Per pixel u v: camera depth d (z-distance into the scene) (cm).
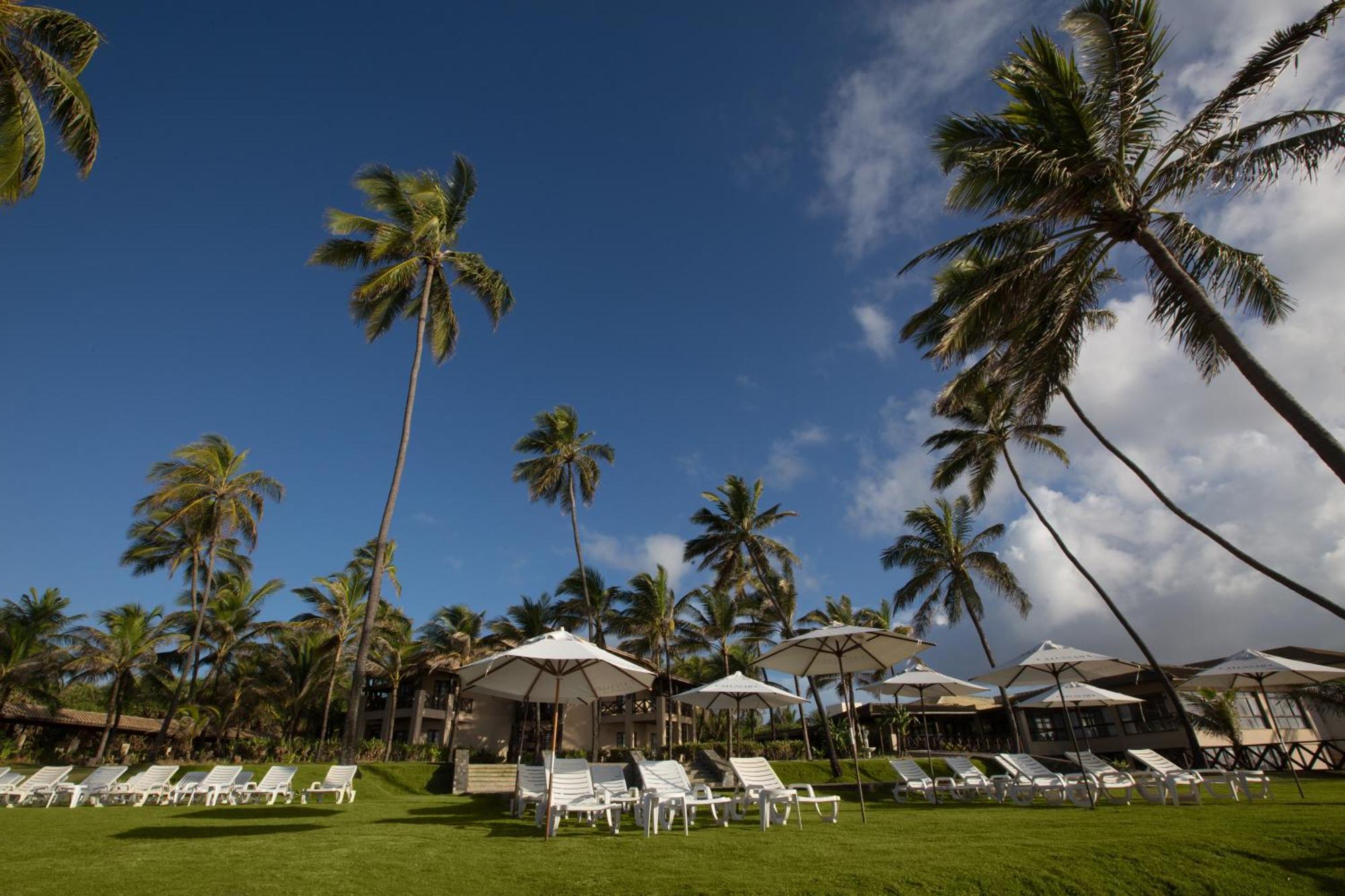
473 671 1023
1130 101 1052
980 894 582
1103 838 758
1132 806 1141
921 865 642
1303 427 842
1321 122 956
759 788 1051
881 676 3281
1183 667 2683
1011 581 2656
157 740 2388
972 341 1245
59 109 1134
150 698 3497
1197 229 1041
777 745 2994
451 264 2159
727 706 1565
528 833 934
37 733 3478
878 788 1752
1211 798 1231
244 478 2842
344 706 4519
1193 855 673
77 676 3048
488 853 745
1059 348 1244
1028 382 1283
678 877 610
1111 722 2802
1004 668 1363
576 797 945
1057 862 652
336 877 612
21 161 1079
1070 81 1119
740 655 4103
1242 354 908
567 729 4012
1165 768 1285
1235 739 2233
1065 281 1157
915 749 3412
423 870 642
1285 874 632
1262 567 1133
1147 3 1041
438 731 3747
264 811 1273
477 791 1880
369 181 2020
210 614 3306
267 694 3456
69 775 2164
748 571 3114
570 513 2973
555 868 652
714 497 2927
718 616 3412
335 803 1477
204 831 949
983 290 1181
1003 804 1295
